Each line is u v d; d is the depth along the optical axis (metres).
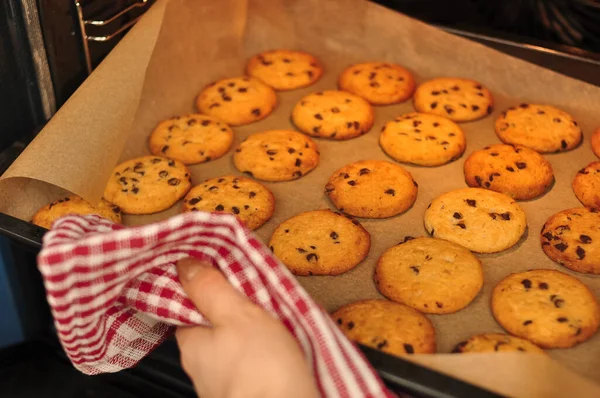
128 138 0.61
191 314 0.40
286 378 0.35
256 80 0.68
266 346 0.36
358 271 0.52
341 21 0.69
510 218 0.54
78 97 0.54
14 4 0.51
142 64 0.56
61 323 0.38
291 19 0.70
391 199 0.56
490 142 0.62
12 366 0.61
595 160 0.60
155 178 0.58
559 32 0.69
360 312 0.47
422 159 0.60
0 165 0.55
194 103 0.66
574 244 0.52
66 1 0.55
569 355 0.46
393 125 0.63
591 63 0.61
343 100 0.65
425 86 0.67
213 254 0.41
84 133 0.53
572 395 0.39
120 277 0.39
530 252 0.53
